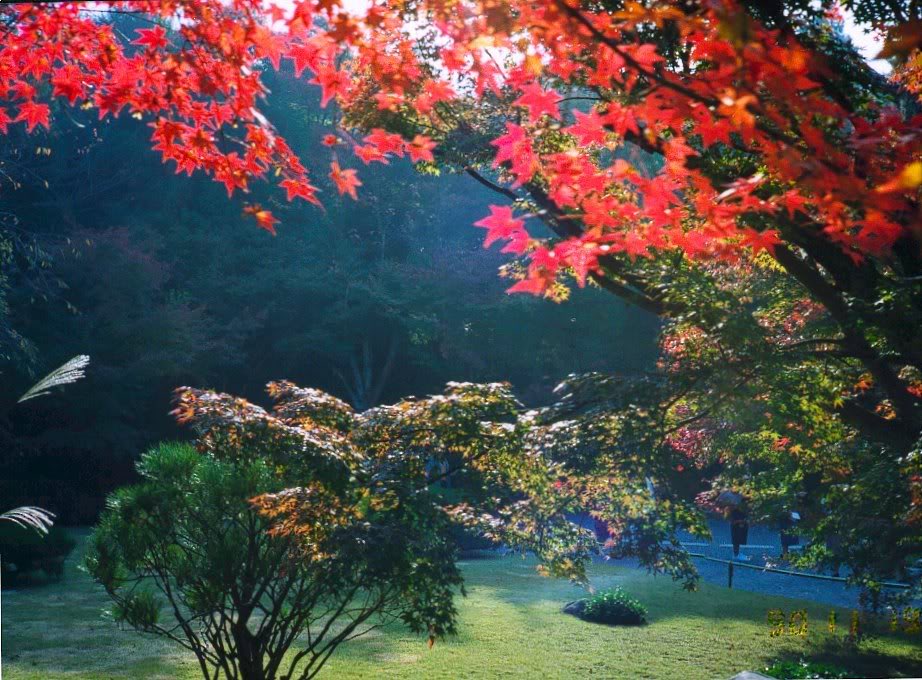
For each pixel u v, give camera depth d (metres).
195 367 31.09
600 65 3.27
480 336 32.84
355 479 7.30
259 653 8.25
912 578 9.07
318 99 33.12
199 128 4.59
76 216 32.50
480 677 11.41
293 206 35.19
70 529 27.89
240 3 4.20
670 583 19.92
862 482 8.29
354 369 34.81
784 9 5.62
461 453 8.21
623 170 3.30
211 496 8.22
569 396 7.72
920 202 3.13
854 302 6.65
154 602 8.60
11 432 29.55
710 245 3.57
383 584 7.21
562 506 7.83
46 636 13.19
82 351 27.86
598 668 12.13
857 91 5.89
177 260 32.34
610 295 31.78
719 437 10.03
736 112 2.64
